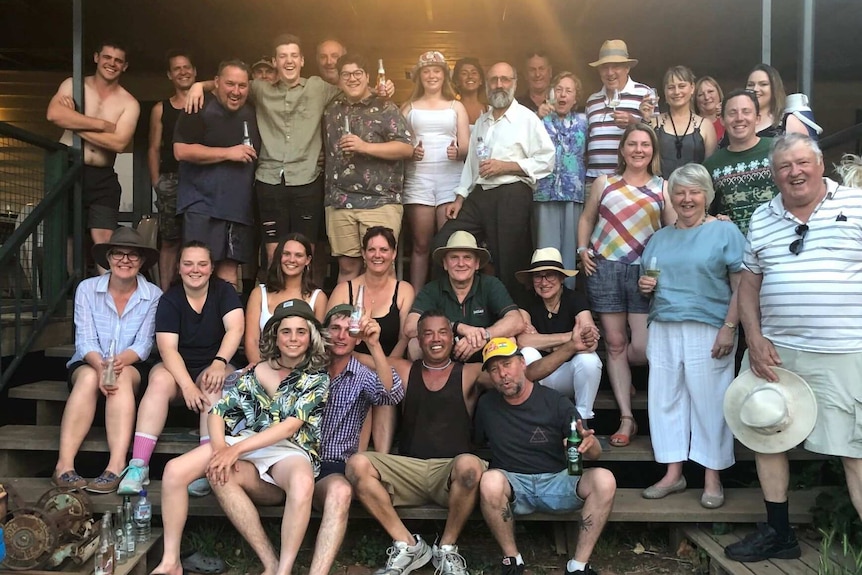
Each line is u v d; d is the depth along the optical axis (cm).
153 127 531
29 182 474
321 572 313
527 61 514
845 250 311
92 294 411
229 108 445
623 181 420
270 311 409
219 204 444
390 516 340
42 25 723
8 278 461
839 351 313
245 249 459
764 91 430
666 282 381
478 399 382
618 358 423
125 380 392
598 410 452
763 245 331
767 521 338
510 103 447
